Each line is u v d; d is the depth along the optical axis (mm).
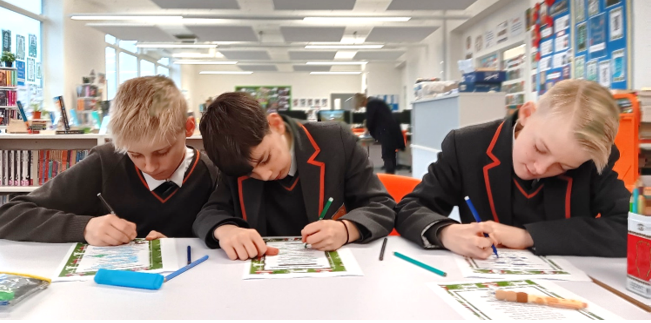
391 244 1032
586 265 870
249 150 932
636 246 709
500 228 998
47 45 6570
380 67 12883
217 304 674
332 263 875
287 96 14148
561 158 869
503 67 6402
